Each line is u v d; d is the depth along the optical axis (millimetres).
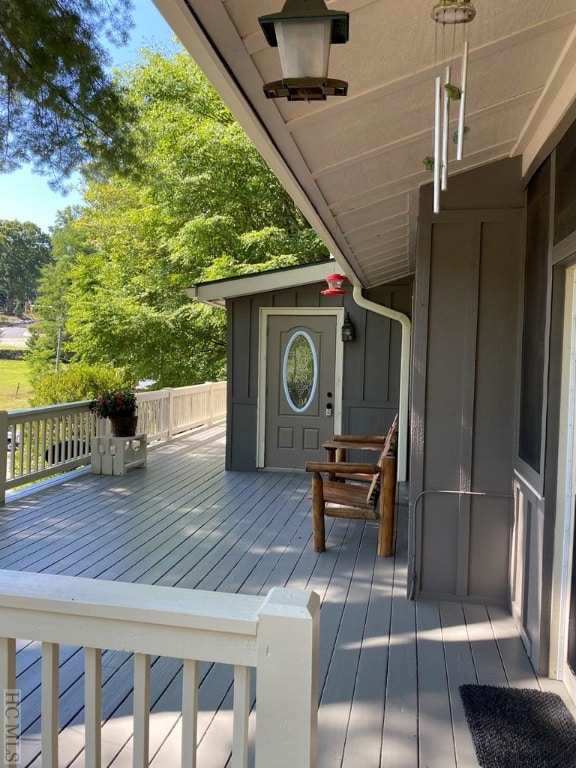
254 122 1903
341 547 4430
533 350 2904
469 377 3359
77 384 10305
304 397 7270
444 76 1866
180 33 1409
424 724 2275
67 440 6902
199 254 13422
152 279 14906
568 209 2316
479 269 3328
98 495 5984
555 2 1666
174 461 7945
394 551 4340
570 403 2527
